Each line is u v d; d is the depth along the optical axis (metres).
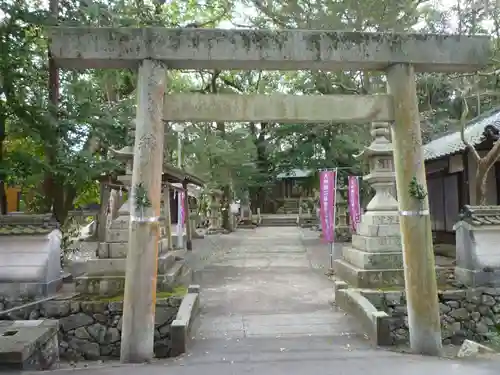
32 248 8.86
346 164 22.41
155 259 6.39
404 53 6.66
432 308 6.64
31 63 9.95
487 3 11.53
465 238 9.69
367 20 13.73
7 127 10.38
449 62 6.77
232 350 6.93
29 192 13.37
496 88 14.57
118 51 6.34
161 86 6.43
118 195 13.64
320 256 16.89
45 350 5.55
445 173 16.12
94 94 11.70
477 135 12.80
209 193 26.55
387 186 10.77
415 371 5.34
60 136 9.79
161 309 8.74
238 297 10.54
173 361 6.26
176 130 19.56
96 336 8.45
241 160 24.62
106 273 9.48
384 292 9.09
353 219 14.19
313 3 13.91
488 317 9.16
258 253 17.83
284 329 8.11
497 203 13.51
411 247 6.69
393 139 6.91
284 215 37.81
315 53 6.52
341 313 9.09
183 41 6.39
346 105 6.73
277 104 6.61
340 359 6.22
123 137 10.81
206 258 16.59
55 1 10.43
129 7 11.47
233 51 6.44
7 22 9.28
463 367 5.55
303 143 23.80
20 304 8.58
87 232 21.33
